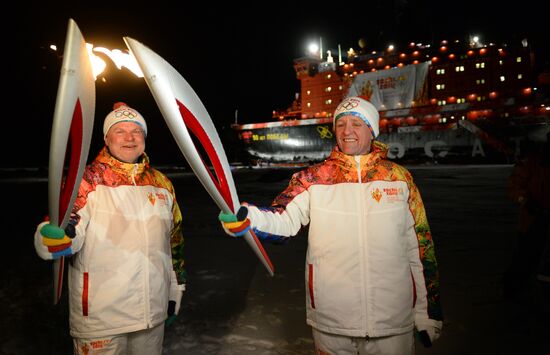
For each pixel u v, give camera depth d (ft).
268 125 179.22
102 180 5.85
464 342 9.30
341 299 5.32
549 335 9.57
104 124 6.19
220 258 17.69
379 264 5.32
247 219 4.88
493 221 26.78
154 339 6.03
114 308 5.58
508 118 129.90
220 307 11.65
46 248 4.53
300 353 8.79
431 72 147.74
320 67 176.86
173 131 4.19
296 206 5.68
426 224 5.65
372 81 160.45
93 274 5.59
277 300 12.20
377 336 5.27
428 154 142.31
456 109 139.44
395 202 5.46
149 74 4.04
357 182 5.54
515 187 11.71
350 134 5.64
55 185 4.12
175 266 6.67
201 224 27.71
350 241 5.38
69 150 4.42
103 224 5.67
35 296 12.94
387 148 5.80
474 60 138.31
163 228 6.21
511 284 11.94
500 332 9.79
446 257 17.25
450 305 11.64
